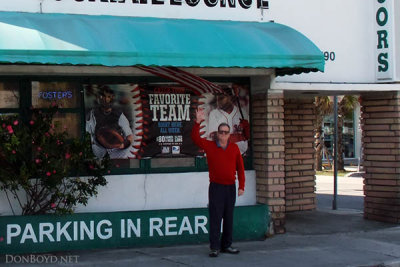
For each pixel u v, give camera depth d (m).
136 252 8.24
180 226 8.85
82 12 8.55
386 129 10.51
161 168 9.03
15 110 8.34
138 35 7.78
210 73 8.97
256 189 9.56
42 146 7.79
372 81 10.26
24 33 7.18
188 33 8.17
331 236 9.54
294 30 8.98
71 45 7.19
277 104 9.31
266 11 9.58
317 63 8.27
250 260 7.80
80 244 8.34
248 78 9.50
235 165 7.98
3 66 7.95
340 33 10.06
